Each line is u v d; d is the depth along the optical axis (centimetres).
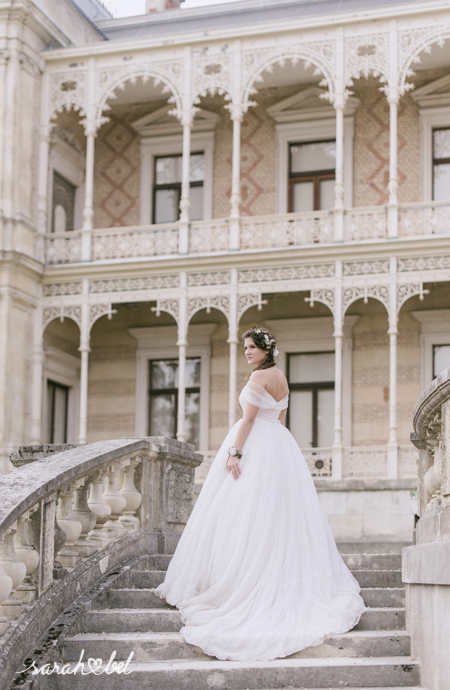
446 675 454
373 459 1770
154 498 745
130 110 2227
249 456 572
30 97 1986
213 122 2138
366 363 1975
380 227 1833
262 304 2044
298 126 2083
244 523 553
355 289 1803
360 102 2052
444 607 461
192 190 2145
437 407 525
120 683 506
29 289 1933
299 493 571
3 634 506
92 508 661
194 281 1891
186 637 527
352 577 582
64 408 2147
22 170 1956
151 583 653
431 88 2002
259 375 587
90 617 577
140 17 2406
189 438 2078
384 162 2025
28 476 569
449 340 1931
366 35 1858
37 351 1941
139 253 1952
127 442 697
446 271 1764
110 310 1923
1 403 1842
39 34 2017
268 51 1908
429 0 1811
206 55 1944
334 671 500
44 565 555
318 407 2003
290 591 538
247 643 517
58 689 511
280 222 1889
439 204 1814
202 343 2092
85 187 2136
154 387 2133
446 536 488
